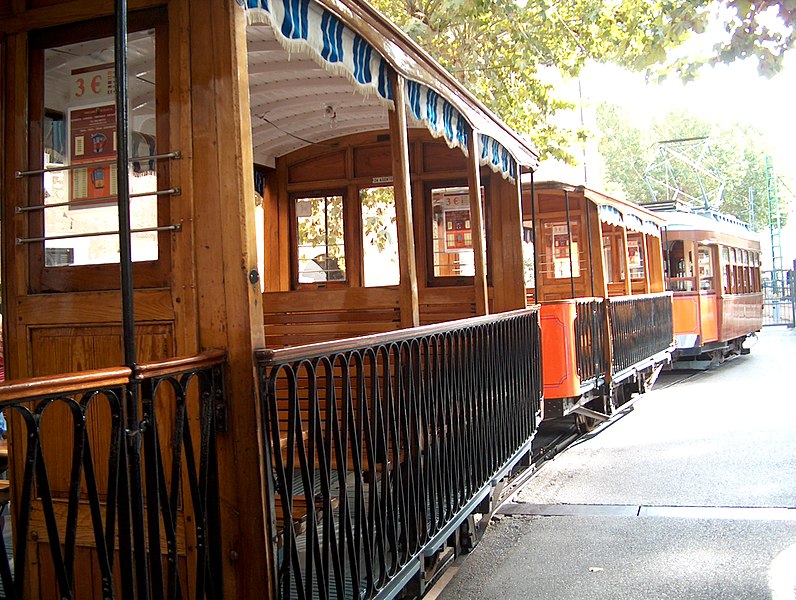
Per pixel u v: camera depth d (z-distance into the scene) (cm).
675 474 754
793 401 1162
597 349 995
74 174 333
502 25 1312
